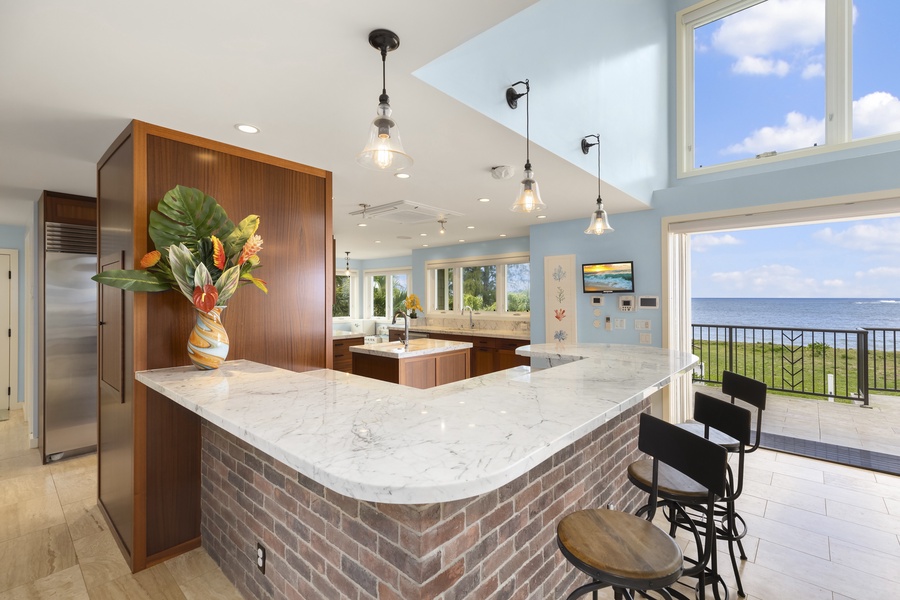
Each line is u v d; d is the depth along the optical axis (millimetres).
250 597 1762
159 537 2035
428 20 1271
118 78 1568
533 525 1507
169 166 2020
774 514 2521
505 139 2201
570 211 4090
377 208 3928
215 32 1300
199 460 2166
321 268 2658
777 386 6109
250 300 2316
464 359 4410
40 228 3445
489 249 6230
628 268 4133
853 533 2309
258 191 2357
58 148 2283
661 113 4180
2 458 3428
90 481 2988
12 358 4781
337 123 1989
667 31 4344
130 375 1979
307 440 998
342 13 1230
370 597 1156
